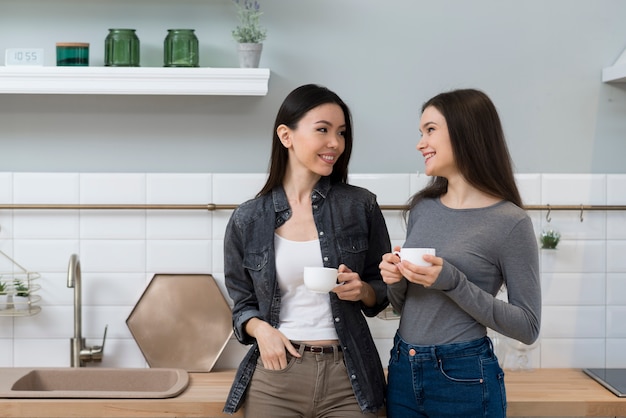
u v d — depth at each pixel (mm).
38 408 2309
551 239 2797
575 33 2838
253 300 2260
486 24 2830
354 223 2213
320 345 2129
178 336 2777
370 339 2201
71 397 2348
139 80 2609
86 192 2781
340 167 2268
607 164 2857
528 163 2848
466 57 2832
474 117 2012
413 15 2824
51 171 2791
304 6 2805
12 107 2775
